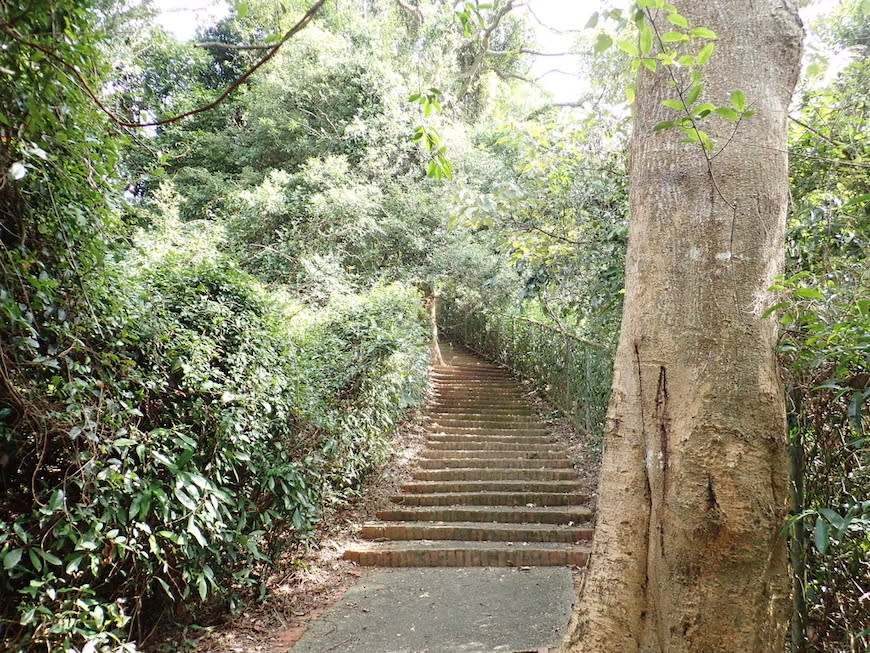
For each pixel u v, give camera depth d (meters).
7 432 2.26
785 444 1.80
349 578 4.69
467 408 9.92
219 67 14.17
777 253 1.95
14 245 2.23
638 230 2.11
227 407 3.52
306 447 4.70
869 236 3.04
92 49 2.33
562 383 9.56
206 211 10.51
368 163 10.73
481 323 15.62
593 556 2.01
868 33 3.96
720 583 1.69
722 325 1.85
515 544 5.31
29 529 2.40
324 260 8.55
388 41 12.60
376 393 6.64
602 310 5.89
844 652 2.05
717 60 2.03
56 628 2.33
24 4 1.96
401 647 3.37
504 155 11.15
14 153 2.12
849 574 2.04
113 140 2.67
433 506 6.30
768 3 2.08
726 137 1.97
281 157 12.06
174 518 2.89
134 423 2.94
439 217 10.59
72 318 2.47
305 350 5.11
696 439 1.79
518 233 5.94
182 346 3.21
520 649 3.29
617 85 5.31
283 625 3.72
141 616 3.21
